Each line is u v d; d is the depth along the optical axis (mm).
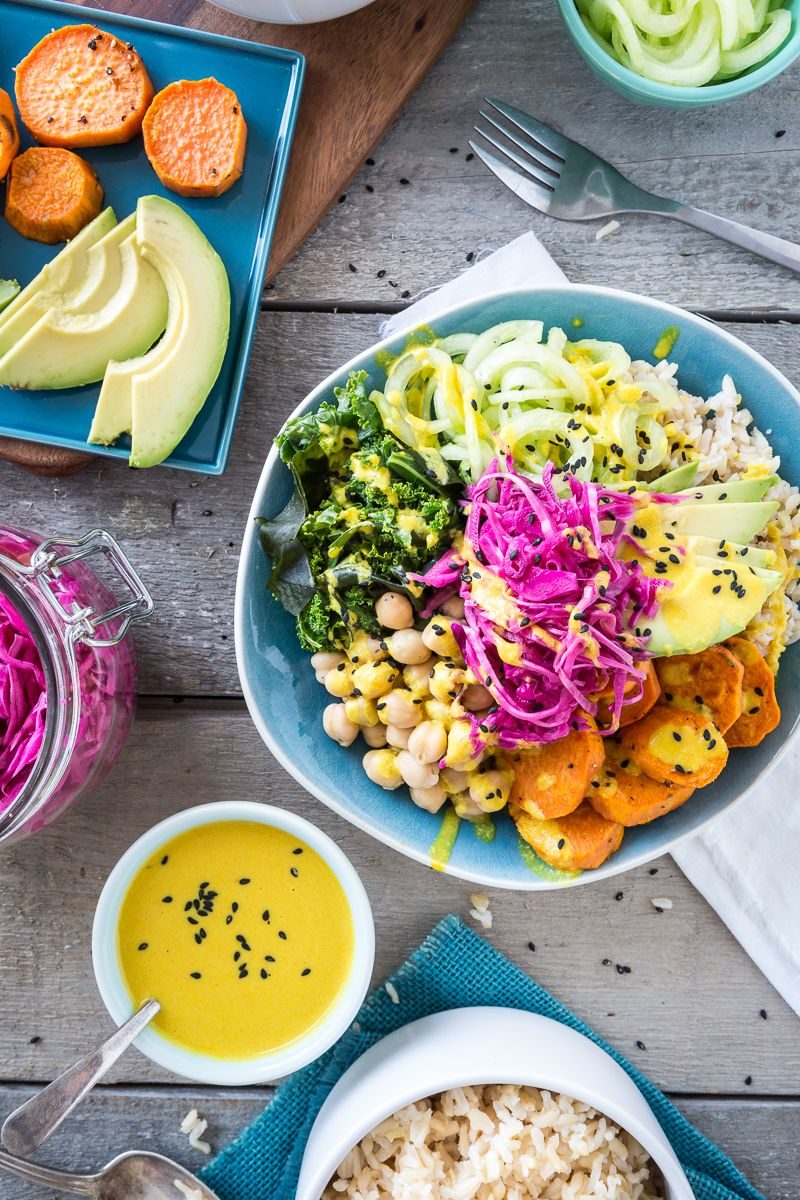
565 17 502
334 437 476
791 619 491
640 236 544
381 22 530
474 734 465
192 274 512
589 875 484
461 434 478
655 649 457
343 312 546
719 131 545
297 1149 542
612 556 454
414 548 468
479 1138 533
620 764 484
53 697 465
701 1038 556
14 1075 552
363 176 545
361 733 502
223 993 528
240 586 480
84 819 550
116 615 496
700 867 549
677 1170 497
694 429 490
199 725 550
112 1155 555
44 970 553
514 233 545
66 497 546
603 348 490
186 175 519
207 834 523
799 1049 556
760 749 490
